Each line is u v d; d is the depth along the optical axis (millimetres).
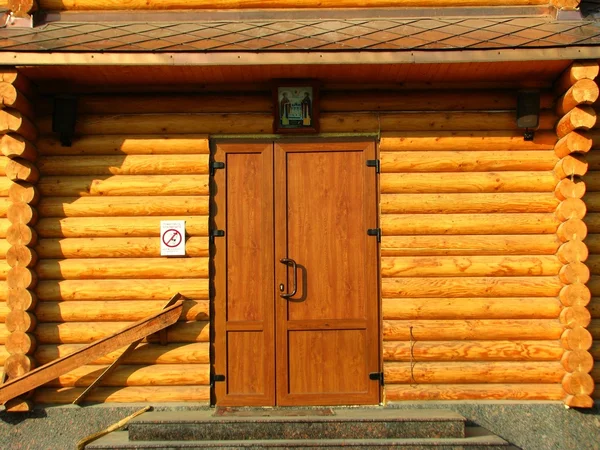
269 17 5824
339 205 5570
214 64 5008
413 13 5824
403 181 5539
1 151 5566
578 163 5273
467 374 5332
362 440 4633
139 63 4988
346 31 5383
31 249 5344
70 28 5562
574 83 5125
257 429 4762
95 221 5535
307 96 5547
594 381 5293
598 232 5543
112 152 5621
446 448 4598
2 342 5348
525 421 5219
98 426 5238
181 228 5492
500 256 5480
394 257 5504
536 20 5660
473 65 5160
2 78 5062
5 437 5211
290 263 5500
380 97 5641
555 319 5398
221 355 5449
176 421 4770
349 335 5480
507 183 5527
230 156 5629
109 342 5199
